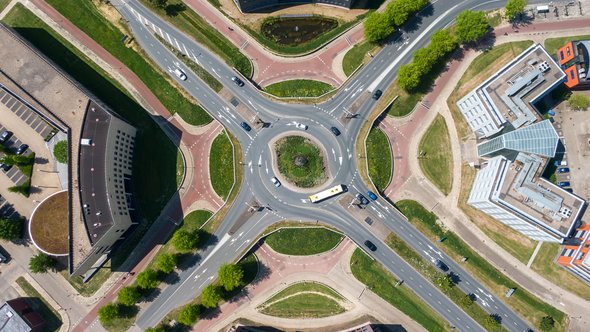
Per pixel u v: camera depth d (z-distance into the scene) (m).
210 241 134.62
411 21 139.62
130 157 136.38
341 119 136.75
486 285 131.12
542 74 121.88
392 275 132.25
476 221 132.75
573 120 134.38
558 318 128.25
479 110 126.56
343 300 132.38
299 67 139.88
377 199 134.00
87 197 123.75
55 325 134.25
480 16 128.75
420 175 135.50
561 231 115.94
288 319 132.25
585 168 132.38
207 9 141.88
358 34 140.38
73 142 126.88
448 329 130.00
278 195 135.62
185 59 140.25
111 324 133.88
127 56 140.88
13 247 136.50
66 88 129.50
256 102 138.50
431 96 137.62
